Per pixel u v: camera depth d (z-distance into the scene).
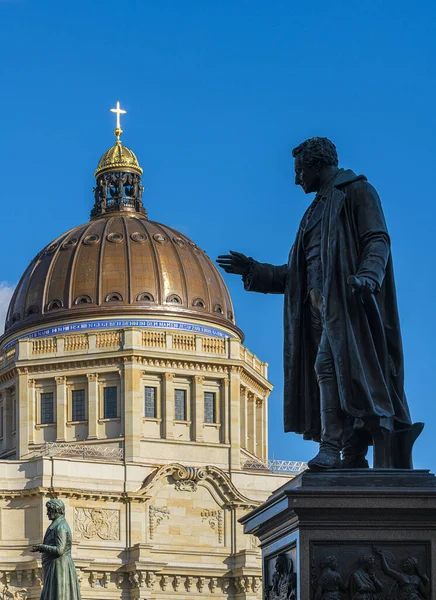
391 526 13.66
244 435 159.75
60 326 156.38
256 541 145.50
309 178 15.77
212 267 165.00
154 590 139.75
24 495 136.25
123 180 171.50
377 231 14.78
